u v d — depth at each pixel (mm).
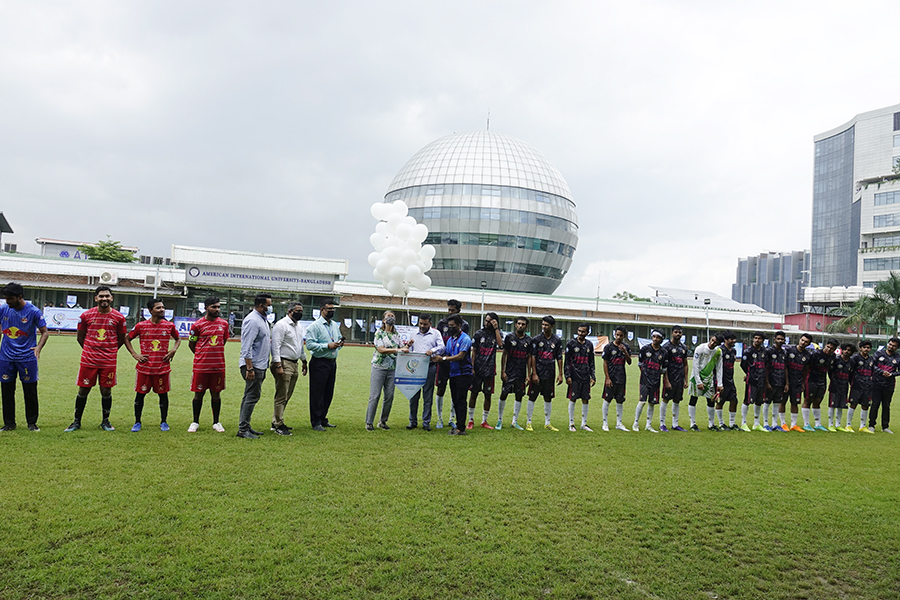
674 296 65938
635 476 6820
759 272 165250
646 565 4363
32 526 4535
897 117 85875
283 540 4465
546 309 50969
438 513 5211
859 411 15992
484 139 61188
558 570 4207
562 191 61469
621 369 10656
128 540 4367
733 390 11523
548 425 10469
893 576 4387
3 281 38062
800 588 4145
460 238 57031
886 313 43938
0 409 9680
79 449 6984
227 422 9508
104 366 8195
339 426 9578
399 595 3740
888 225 78438
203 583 3770
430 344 9531
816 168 103875
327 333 9086
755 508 5793
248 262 41469
